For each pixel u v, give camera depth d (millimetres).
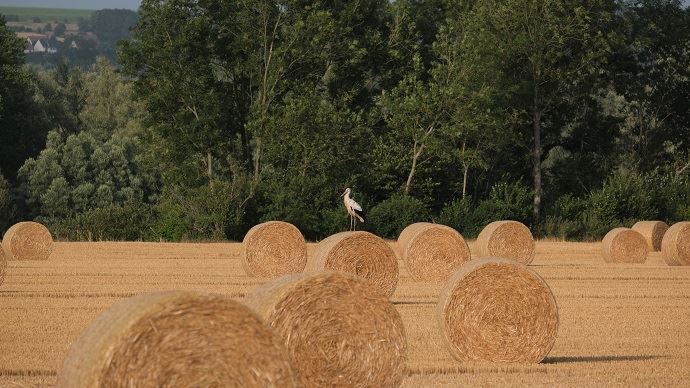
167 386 24812
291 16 152625
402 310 56125
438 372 37625
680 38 177875
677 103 182125
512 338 40281
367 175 148500
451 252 77875
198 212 135625
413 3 169375
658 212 152375
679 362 40375
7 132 195750
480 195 162375
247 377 25266
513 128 160000
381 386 32219
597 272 85438
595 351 43625
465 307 40250
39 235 92188
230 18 153625
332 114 144125
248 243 78062
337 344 32031
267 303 31750
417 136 147250
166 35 149375
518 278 40438
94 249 105625
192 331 25031
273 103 154125
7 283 68875
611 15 163000
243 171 145125
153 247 109188
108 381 24484
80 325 48500
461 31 158500
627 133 183500
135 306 25172
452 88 145000
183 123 149375
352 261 60750
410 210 142125
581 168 170625
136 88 151375
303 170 143250
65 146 177125
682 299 64312
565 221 147750
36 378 35125
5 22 189000
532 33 159125
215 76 157750
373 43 160250
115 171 180250
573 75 163125
